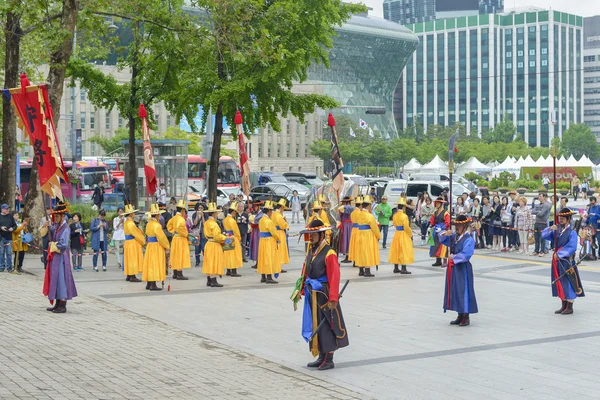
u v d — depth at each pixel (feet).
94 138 260.01
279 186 147.33
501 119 613.11
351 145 337.52
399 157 344.28
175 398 27.53
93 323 43.14
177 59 90.74
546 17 597.11
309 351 36.55
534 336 39.70
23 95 48.78
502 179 234.79
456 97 616.39
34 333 39.40
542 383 30.42
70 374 30.50
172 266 62.54
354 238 65.05
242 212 78.07
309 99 88.94
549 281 61.62
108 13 85.05
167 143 101.65
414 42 494.18
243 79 83.51
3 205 67.31
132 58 93.56
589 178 222.07
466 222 42.11
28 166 163.32
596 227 76.84
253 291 56.75
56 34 77.15
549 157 230.07
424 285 59.47
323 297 32.48
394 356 35.27
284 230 67.51
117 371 31.50
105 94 95.61
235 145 256.32
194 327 42.45
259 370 32.68
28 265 72.18
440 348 36.94
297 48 86.58
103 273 67.82
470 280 42.34
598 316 45.60
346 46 459.73
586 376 31.50
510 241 84.48
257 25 85.20
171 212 78.95
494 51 604.08
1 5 76.28
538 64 600.39
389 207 88.94
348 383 30.50
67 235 46.03
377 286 58.90
